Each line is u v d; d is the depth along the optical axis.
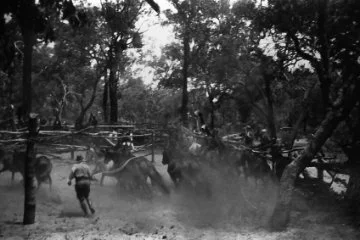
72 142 13.00
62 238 10.27
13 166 16.05
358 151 13.92
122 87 58.03
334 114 12.02
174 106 57.00
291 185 11.78
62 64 48.41
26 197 11.59
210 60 34.75
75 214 12.86
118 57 42.78
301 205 13.20
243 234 10.83
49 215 12.63
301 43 19.05
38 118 11.94
